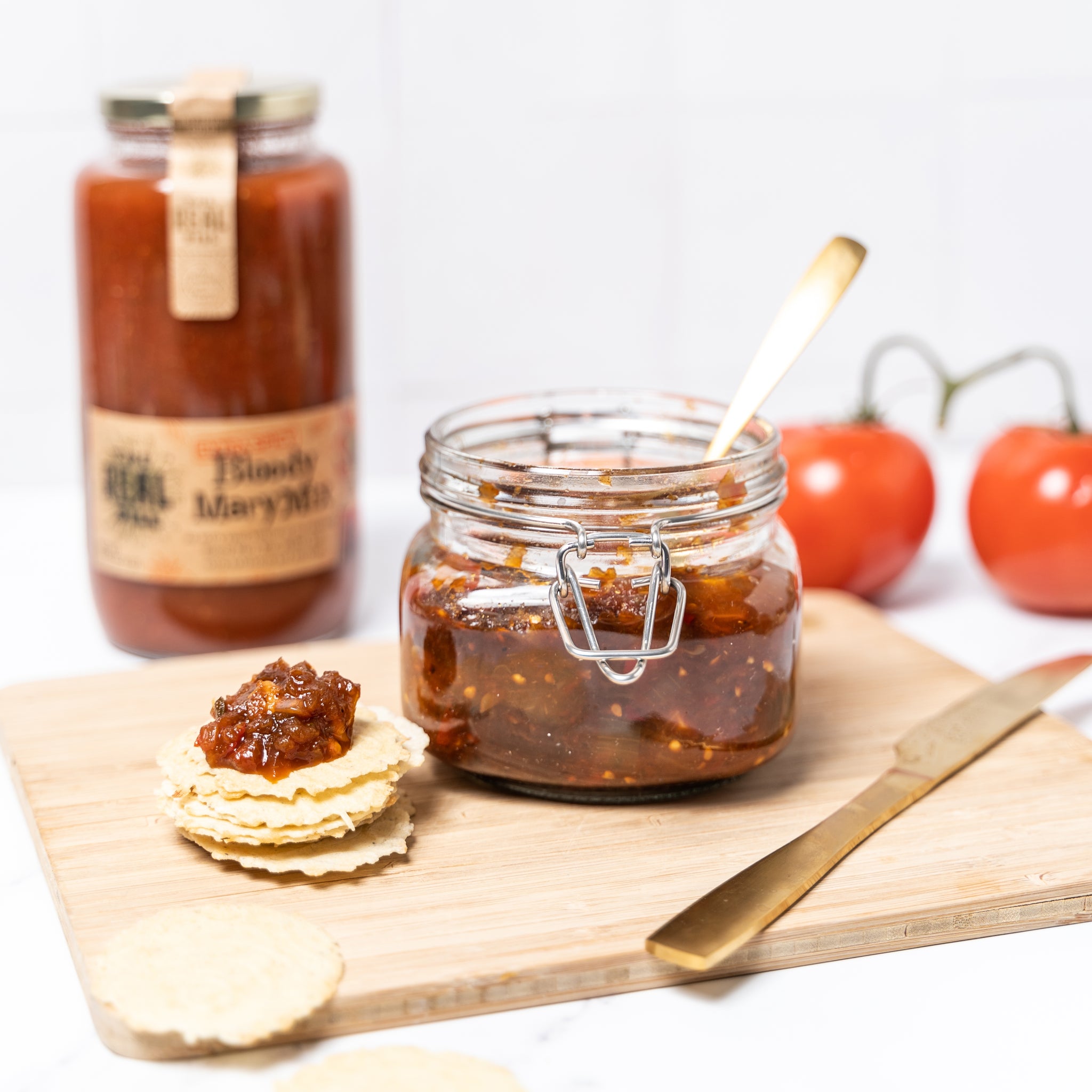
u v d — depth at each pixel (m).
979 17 1.06
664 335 1.07
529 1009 0.68
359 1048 0.66
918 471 0.92
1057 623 0.93
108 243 0.83
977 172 1.08
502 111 1.03
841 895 0.70
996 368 0.93
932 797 0.75
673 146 1.05
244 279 0.84
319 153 0.87
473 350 1.06
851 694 0.83
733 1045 0.66
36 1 0.97
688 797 0.76
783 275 1.08
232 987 0.66
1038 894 0.70
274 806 0.71
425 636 0.74
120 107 0.83
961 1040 0.66
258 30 1.00
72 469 1.05
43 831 0.73
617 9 1.03
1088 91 1.08
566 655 0.72
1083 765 0.77
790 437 0.93
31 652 0.90
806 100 1.05
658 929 0.68
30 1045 0.67
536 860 0.72
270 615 0.87
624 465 0.80
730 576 0.73
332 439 0.87
